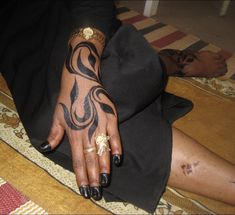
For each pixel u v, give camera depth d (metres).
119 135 0.73
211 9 1.87
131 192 0.76
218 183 0.77
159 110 0.88
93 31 0.83
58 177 0.84
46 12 0.98
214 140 1.02
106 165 0.68
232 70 1.37
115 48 0.83
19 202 0.76
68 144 0.78
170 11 1.85
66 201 0.78
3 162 0.86
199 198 0.83
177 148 0.77
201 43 1.55
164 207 0.80
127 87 0.78
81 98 0.73
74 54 0.79
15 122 0.99
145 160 0.76
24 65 0.95
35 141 0.81
